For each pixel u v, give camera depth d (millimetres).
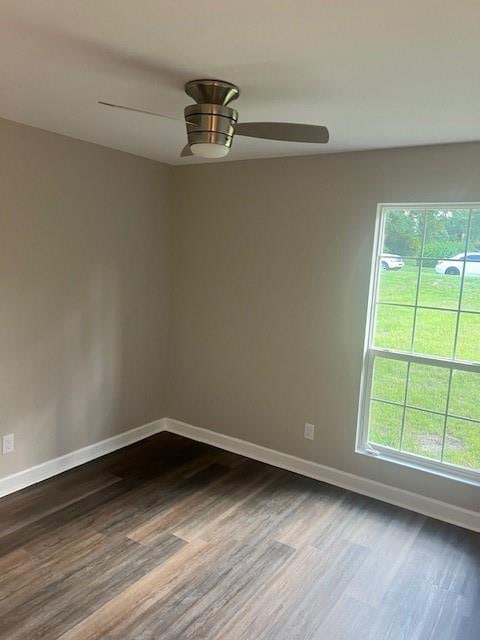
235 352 3908
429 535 2938
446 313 3094
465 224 2994
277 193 3553
